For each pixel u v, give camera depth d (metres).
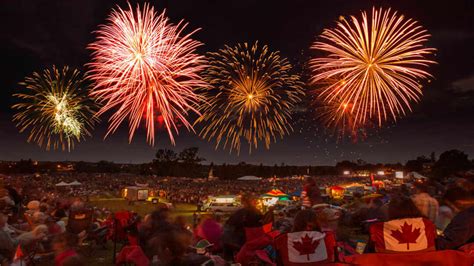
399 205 4.41
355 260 4.35
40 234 8.61
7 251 7.50
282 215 14.54
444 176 47.03
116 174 94.75
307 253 4.48
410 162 88.19
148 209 36.91
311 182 12.20
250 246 6.70
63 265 4.82
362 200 17.98
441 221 8.77
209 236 8.12
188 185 67.81
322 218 7.89
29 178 71.00
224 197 30.09
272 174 96.69
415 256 4.23
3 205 12.04
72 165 101.56
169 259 4.41
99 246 11.73
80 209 11.43
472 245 4.35
